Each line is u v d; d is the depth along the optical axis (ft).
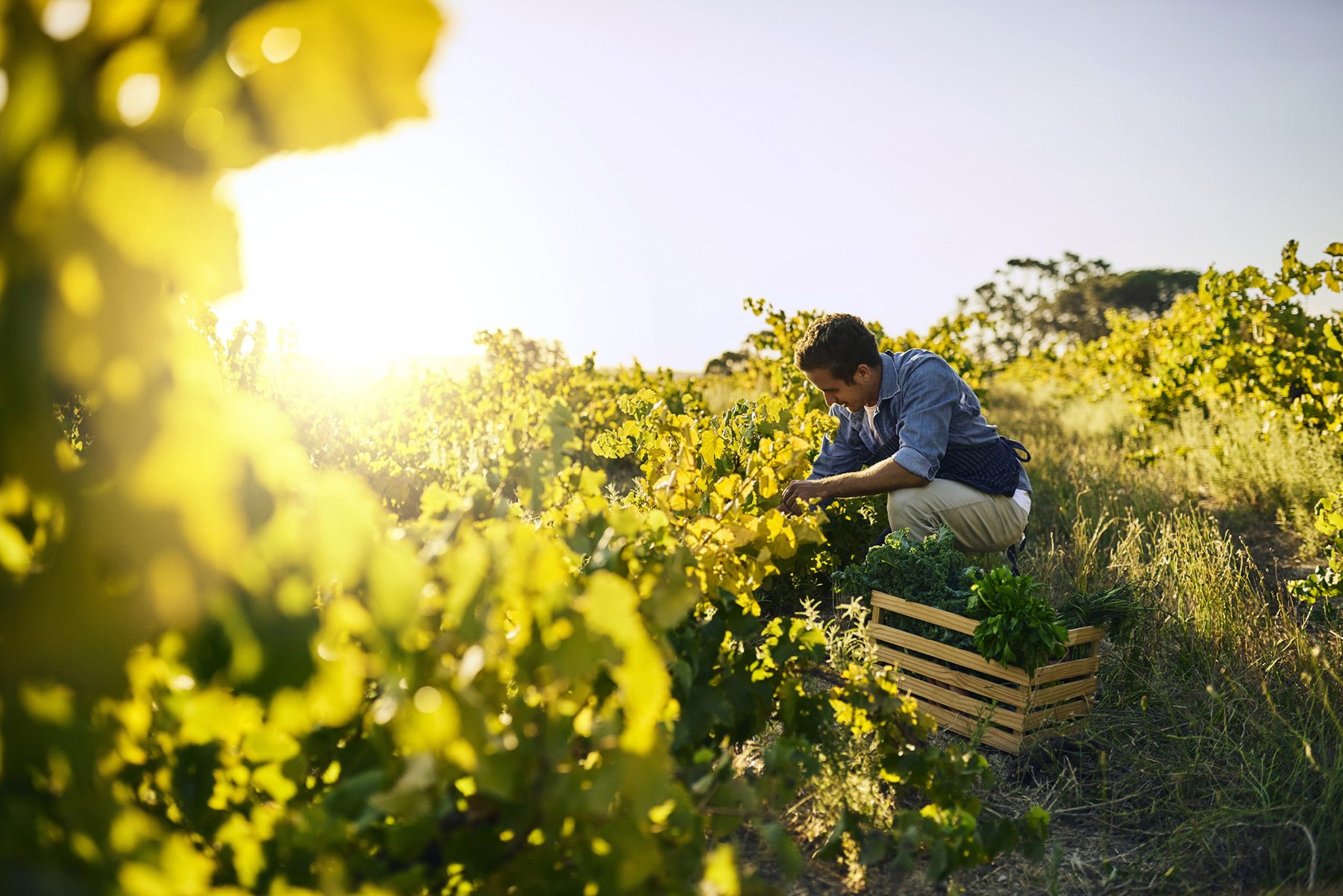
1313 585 11.51
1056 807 8.18
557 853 3.90
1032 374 67.97
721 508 7.66
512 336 35.19
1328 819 7.41
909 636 9.97
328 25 2.14
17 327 2.12
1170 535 14.44
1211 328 28.40
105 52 2.10
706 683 5.89
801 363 12.20
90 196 2.12
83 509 2.38
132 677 3.13
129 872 2.50
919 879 6.88
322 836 3.42
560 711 3.72
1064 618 9.86
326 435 15.33
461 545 4.21
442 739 3.05
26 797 2.76
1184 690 9.93
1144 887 7.00
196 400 2.46
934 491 12.41
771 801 5.31
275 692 2.76
